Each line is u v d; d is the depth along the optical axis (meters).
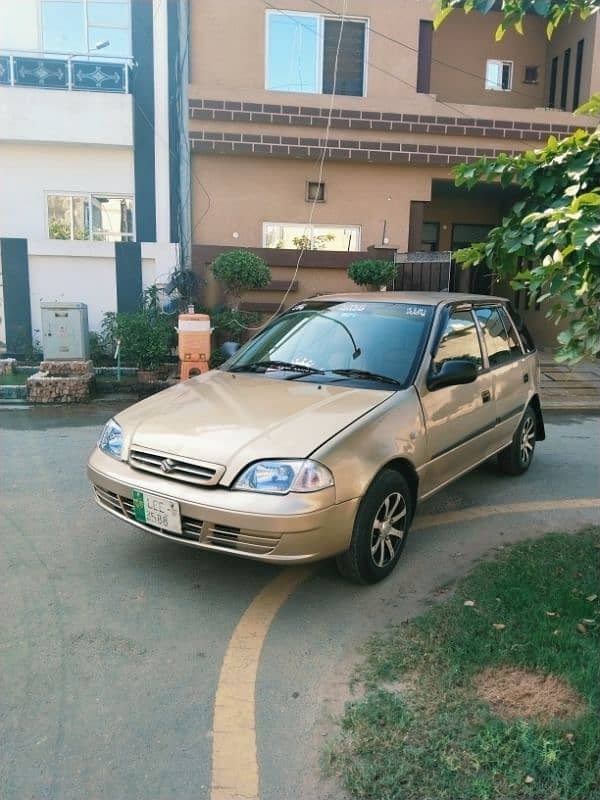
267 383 4.38
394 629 3.41
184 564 4.16
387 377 4.31
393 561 4.03
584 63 13.06
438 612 3.50
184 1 11.51
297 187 12.12
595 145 3.35
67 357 9.87
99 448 4.11
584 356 3.28
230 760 2.52
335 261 11.73
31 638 3.32
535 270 3.21
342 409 3.83
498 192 14.78
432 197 15.38
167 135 12.41
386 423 3.84
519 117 12.27
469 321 5.23
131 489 3.69
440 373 4.36
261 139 11.66
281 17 11.76
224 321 10.67
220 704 2.85
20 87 11.79
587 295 3.15
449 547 4.52
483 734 2.57
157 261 11.43
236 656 3.20
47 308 9.70
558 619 3.38
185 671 3.08
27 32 12.02
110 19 12.05
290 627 3.46
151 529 3.67
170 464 3.58
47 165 12.26
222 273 10.53
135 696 2.89
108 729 2.69
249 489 3.36
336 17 11.86
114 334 10.34
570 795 2.29
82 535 4.57
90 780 2.42
